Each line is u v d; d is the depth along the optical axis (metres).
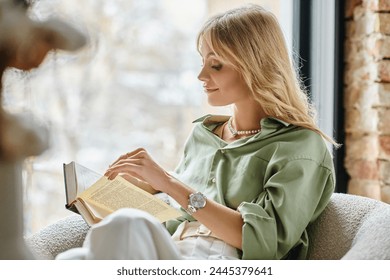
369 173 2.69
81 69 3.10
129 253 1.29
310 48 2.84
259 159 1.93
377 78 2.60
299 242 1.89
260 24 1.97
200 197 1.78
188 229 1.91
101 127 3.16
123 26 3.20
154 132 3.24
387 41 2.59
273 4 2.97
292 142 1.91
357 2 2.73
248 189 1.91
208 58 1.98
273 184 1.83
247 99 2.02
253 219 1.76
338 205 1.95
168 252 1.39
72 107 3.08
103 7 3.15
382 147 2.62
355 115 2.76
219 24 1.96
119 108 3.20
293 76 2.04
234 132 2.08
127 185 1.80
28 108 1.29
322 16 2.83
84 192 1.76
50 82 2.98
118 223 1.31
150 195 1.82
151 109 3.24
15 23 1.17
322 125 2.82
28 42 1.19
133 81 3.22
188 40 3.26
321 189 1.91
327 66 2.83
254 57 1.95
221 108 3.19
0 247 1.20
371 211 1.84
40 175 2.98
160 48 3.25
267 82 1.96
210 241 1.82
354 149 2.78
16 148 1.17
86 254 1.29
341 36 2.80
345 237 1.86
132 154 1.89
